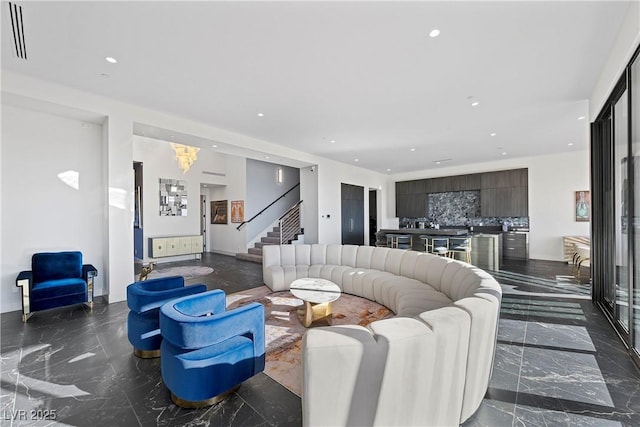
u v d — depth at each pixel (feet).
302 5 7.16
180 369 6.04
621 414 5.92
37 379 7.27
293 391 6.80
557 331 10.14
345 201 29.27
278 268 15.97
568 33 8.27
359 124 16.57
